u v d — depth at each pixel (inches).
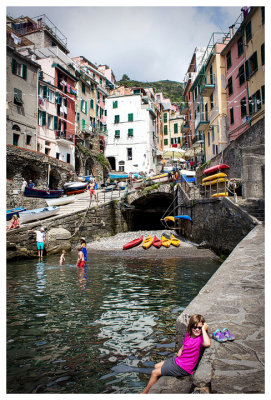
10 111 911.7
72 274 426.3
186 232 820.0
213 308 161.3
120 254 666.8
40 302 281.1
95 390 138.0
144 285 355.3
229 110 954.7
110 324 225.1
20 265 510.6
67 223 748.6
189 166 1593.3
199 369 107.6
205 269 461.7
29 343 191.0
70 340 195.8
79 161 1411.2
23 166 897.5
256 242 311.9
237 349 119.3
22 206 795.4
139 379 148.3
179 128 2380.7
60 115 1219.2
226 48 948.0
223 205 542.9
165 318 238.5
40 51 1273.4
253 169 524.1
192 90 1466.5
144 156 1764.3
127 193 1093.1
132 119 1798.7
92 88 1683.1
